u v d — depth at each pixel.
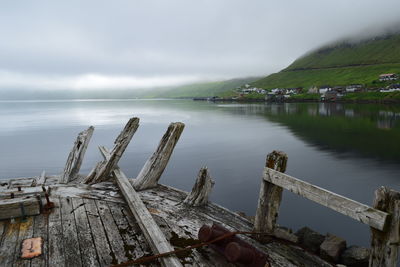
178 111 99.81
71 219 4.87
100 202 5.64
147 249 4.16
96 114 87.44
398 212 3.01
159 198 6.22
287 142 36.09
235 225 5.38
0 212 4.61
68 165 7.00
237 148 31.78
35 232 4.38
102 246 4.14
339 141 36.72
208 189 6.20
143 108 127.88
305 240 6.22
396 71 179.25
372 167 24.30
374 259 3.26
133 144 32.09
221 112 92.06
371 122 55.78
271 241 4.94
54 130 45.44
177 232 4.79
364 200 17.55
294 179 4.21
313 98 156.75
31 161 24.11
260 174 20.92
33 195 5.29
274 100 173.62
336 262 5.71
